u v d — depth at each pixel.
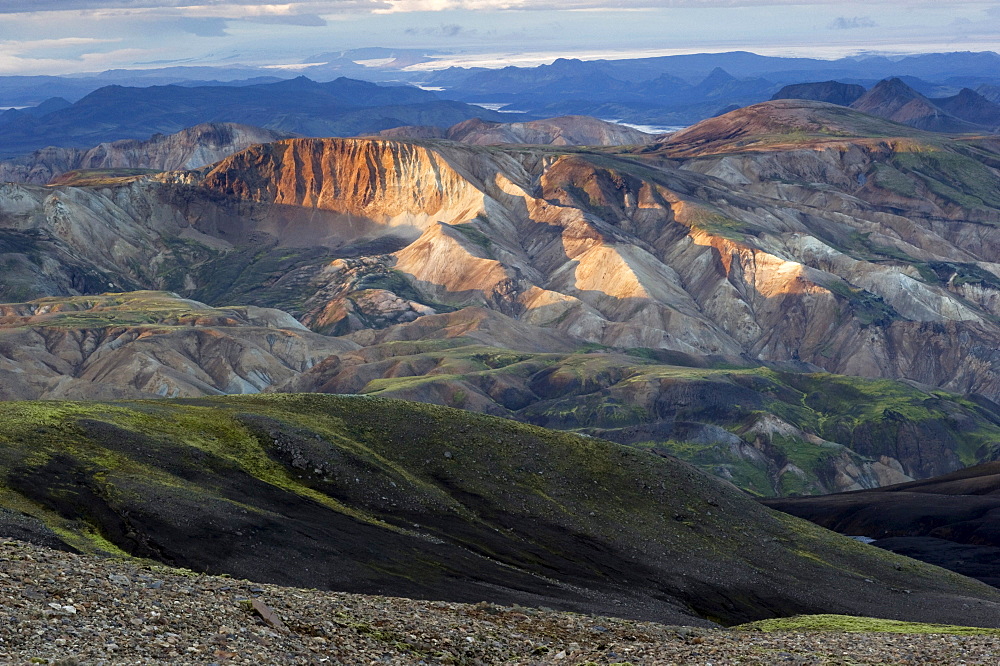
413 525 73.12
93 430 67.25
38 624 23.64
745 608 74.88
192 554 53.09
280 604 32.47
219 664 24.41
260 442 77.81
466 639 34.53
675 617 64.69
